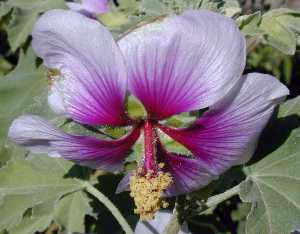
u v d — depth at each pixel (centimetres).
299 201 11
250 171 11
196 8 11
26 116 10
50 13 9
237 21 11
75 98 10
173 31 9
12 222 12
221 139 10
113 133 10
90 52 9
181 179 10
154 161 10
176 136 10
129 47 9
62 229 12
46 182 12
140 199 10
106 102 10
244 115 10
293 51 11
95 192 12
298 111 11
